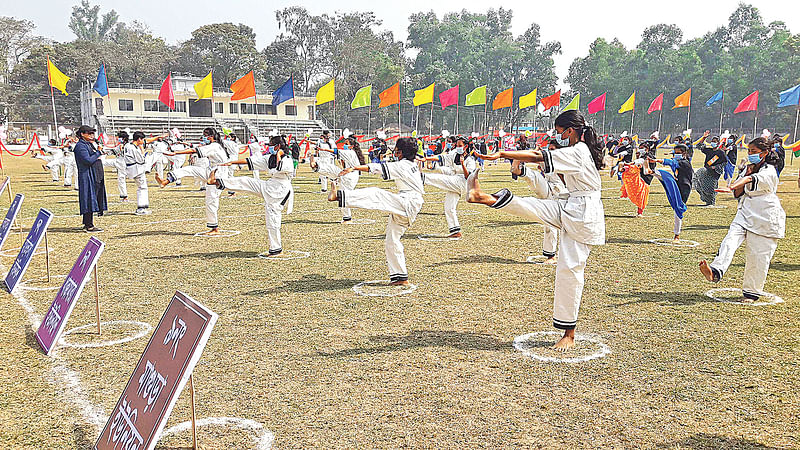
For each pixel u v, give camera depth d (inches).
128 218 529.3
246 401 170.1
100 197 473.7
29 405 168.7
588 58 3223.4
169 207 607.8
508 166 1407.5
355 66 3149.6
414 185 285.3
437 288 291.1
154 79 3117.6
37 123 2679.6
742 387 177.8
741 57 3041.3
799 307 257.8
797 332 225.9
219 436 150.7
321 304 264.2
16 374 189.6
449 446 145.3
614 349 209.5
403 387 178.9
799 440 147.1
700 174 625.9
